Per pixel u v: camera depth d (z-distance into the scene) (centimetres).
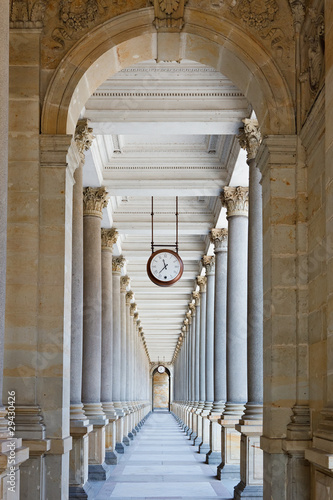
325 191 789
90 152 1597
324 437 745
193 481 1688
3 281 634
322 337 841
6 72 649
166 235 2438
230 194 1781
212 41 997
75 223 1406
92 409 1731
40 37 991
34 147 965
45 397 925
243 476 1364
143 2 1000
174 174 1855
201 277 3056
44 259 952
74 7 1002
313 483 841
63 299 947
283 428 902
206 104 1434
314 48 896
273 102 965
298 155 948
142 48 1023
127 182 1866
